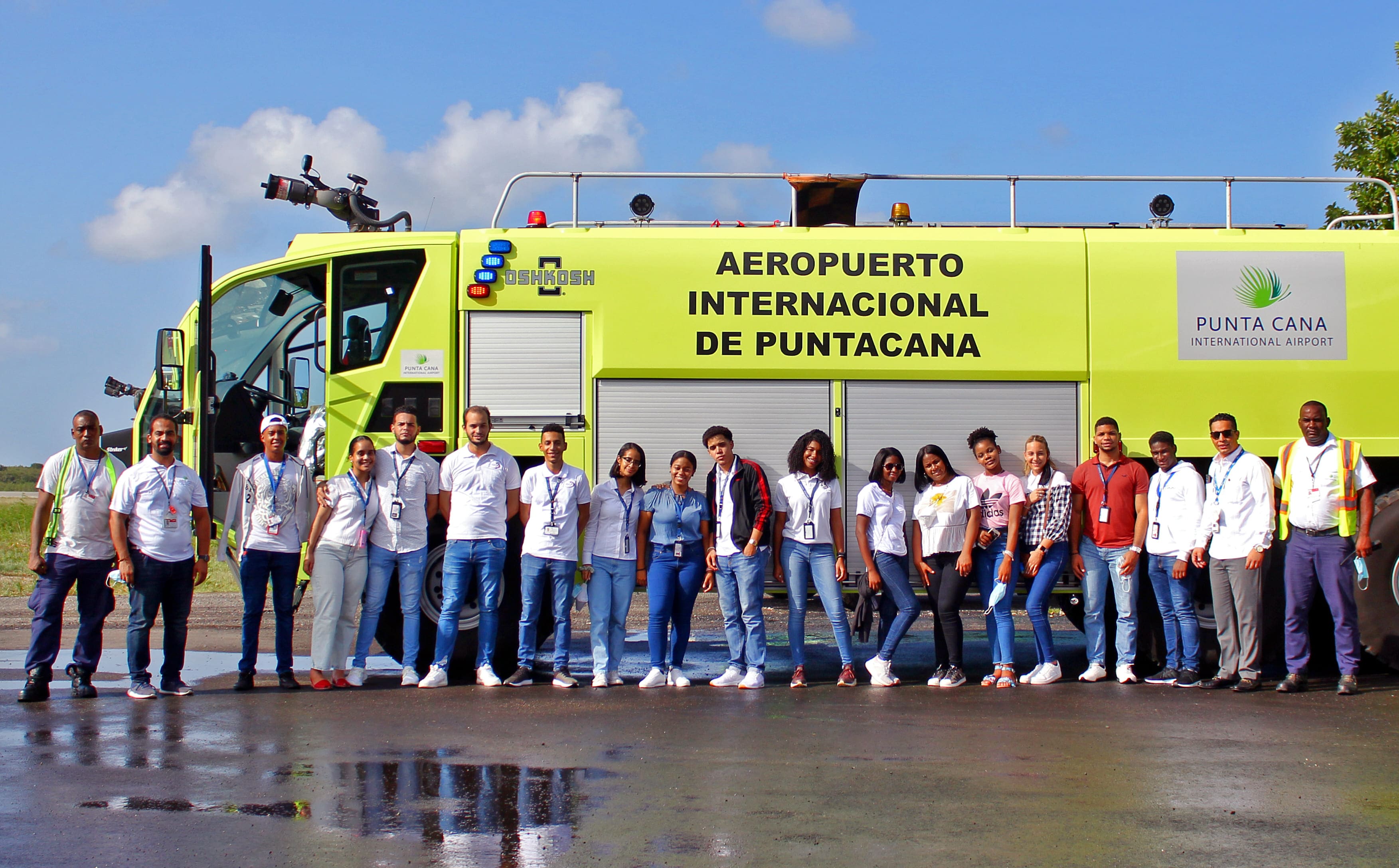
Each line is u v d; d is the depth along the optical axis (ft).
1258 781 16.70
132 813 15.10
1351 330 26.99
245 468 24.39
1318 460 23.97
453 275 26.73
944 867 13.10
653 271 26.71
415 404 26.45
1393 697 23.36
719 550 24.95
